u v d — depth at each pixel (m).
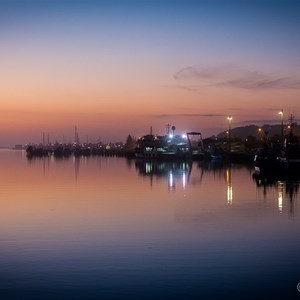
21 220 21.50
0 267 13.46
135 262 13.94
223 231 18.52
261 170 55.00
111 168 73.00
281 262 13.85
